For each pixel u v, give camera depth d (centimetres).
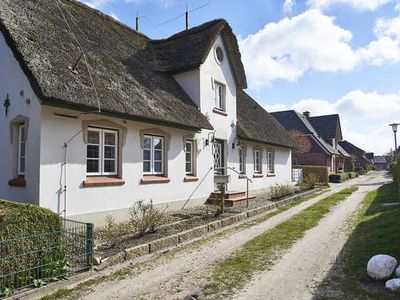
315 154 4028
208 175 1469
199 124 1293
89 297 521
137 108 1010
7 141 908
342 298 496
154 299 514
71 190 874
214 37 1499
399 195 1517
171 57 1529
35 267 546
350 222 1096
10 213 552
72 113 875
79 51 1028
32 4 1055
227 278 599
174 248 803
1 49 938
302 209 1425
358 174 4969
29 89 843
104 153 992
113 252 704
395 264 557
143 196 1103
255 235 938
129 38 1538
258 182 1973
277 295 520
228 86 1667
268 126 2247
